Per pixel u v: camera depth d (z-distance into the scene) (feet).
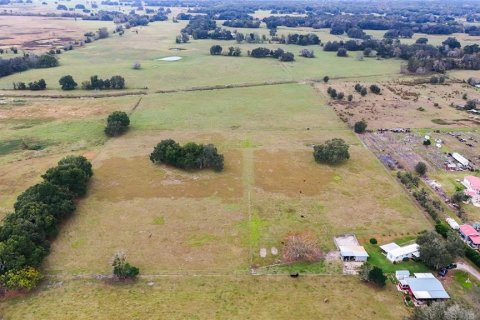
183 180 319.47
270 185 313.53
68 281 217.36
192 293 209.97
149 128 427.74
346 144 370.53
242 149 377.50
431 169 341.41
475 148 382.63
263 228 262.67
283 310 199.11
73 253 237.66
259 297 207.72
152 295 208.44
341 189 308.60
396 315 196.03
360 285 215.92
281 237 254.27
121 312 197.06
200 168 336.90
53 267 226.79
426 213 279.08
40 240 231.50
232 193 302.25
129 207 282.97
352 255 232.53
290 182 318.24
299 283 217.56
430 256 225.35
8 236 223.71
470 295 207.82
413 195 300.61
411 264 231.91
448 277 222.07
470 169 339.57
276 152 372.17
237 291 211.61
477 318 183.42
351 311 198.49
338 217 274.36
